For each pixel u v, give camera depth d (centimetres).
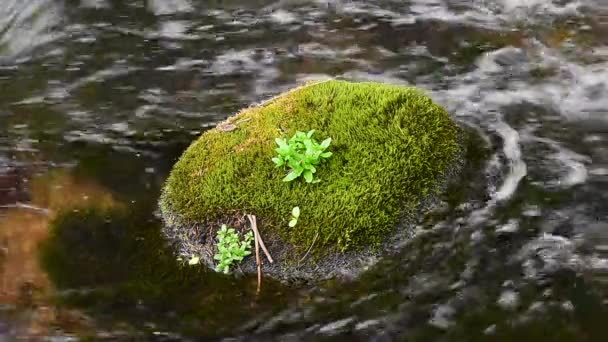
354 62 253
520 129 238
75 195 232
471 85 247
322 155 220
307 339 213
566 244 221
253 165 222
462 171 228
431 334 213
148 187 232
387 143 222
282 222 217
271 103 232
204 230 220
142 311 216
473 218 223
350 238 216
